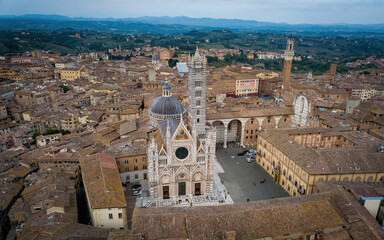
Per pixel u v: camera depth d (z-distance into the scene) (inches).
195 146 3961.6
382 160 4094.5
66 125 7332.7
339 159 4047.7
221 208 3061.0
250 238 2755.9
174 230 2785.4
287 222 2893.7
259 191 4443.9
